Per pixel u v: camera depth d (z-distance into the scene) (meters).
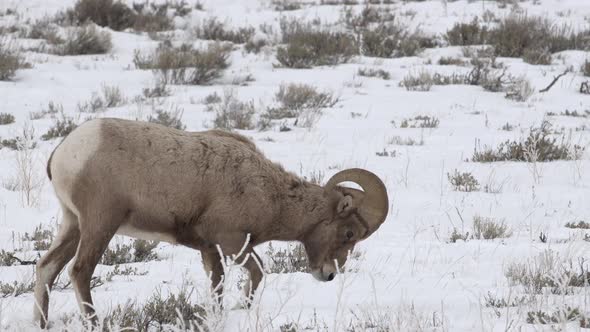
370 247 30.41
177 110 54.25
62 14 88.12
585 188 39.03
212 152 21.94
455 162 43.81
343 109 57.50
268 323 20.66
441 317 21.56
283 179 23.11
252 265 22.53
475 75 66.19
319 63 74.00
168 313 21.69
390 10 95.75
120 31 87.00
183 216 21.66
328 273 23.89
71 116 53.59
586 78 67.19
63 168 20.78
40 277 21.31
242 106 54.41
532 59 73.69
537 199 37.31
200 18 94.00
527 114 55.56
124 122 21.41
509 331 19.92
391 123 53.41
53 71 67.44
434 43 81.94
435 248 30.20
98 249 20.67
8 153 44.28
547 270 25.05
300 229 23.45
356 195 23.66
